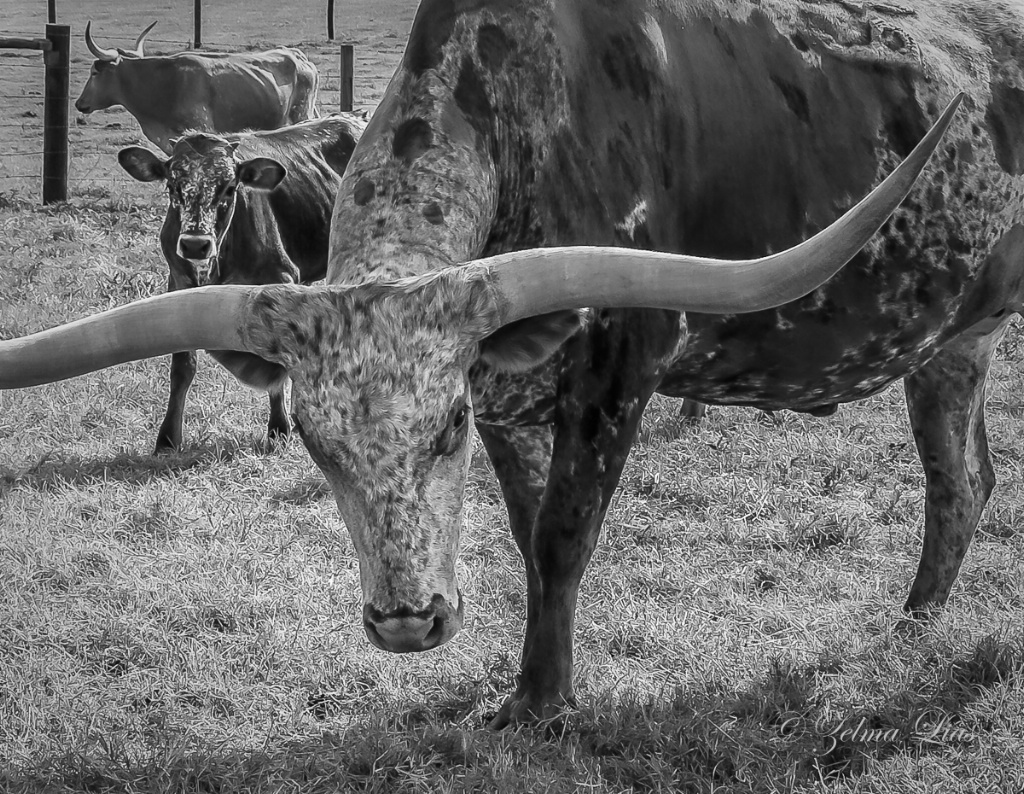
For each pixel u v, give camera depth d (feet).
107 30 115.65
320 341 11.51
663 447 25.16
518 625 18.40
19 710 15.96
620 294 11.62
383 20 124.36
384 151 13.99
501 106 14.32
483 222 13.87
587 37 14.71
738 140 15.47
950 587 18.31
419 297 11.62
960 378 18.25
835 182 16.01
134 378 29.99
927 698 15.61
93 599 19.21
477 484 23.59
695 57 15.35
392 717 15.65
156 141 71.41
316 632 18.03
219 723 15.74
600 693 15.97
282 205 30.17
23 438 26.48
